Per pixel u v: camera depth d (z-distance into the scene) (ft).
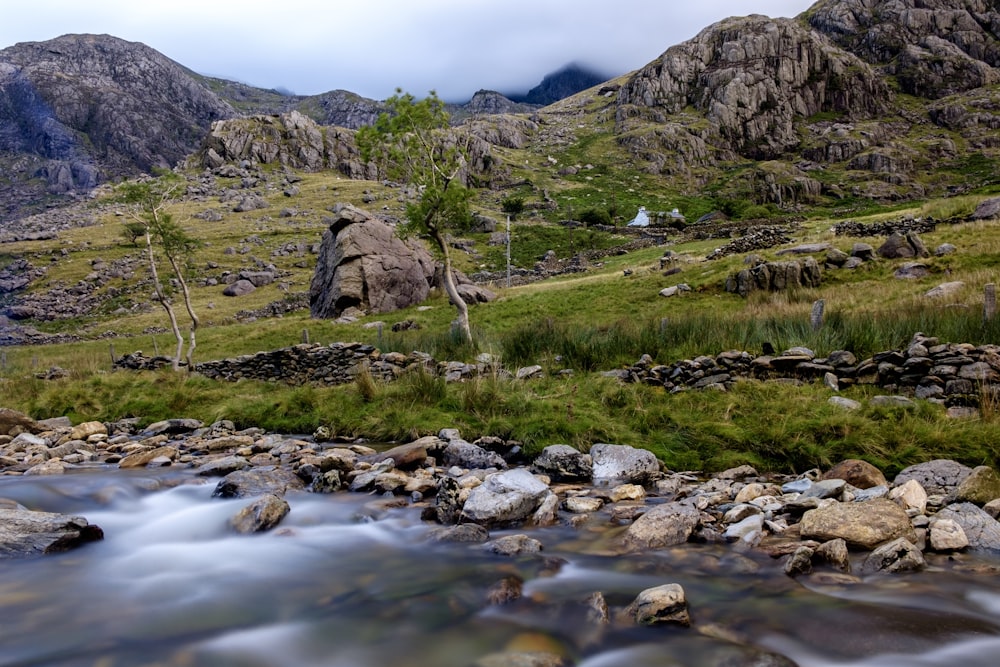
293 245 294.87
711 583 17.39
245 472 30.68
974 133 520.42
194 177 466.70
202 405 54.34
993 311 49.73
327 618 16.61
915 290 82.43
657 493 27.04
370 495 28.25
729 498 25.08
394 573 19.47
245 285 235.40
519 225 343.87
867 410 31.94
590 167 546.67
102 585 19.26
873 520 19.48
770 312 82.12
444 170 99.55
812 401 34.55
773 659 13.23
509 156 576.20
